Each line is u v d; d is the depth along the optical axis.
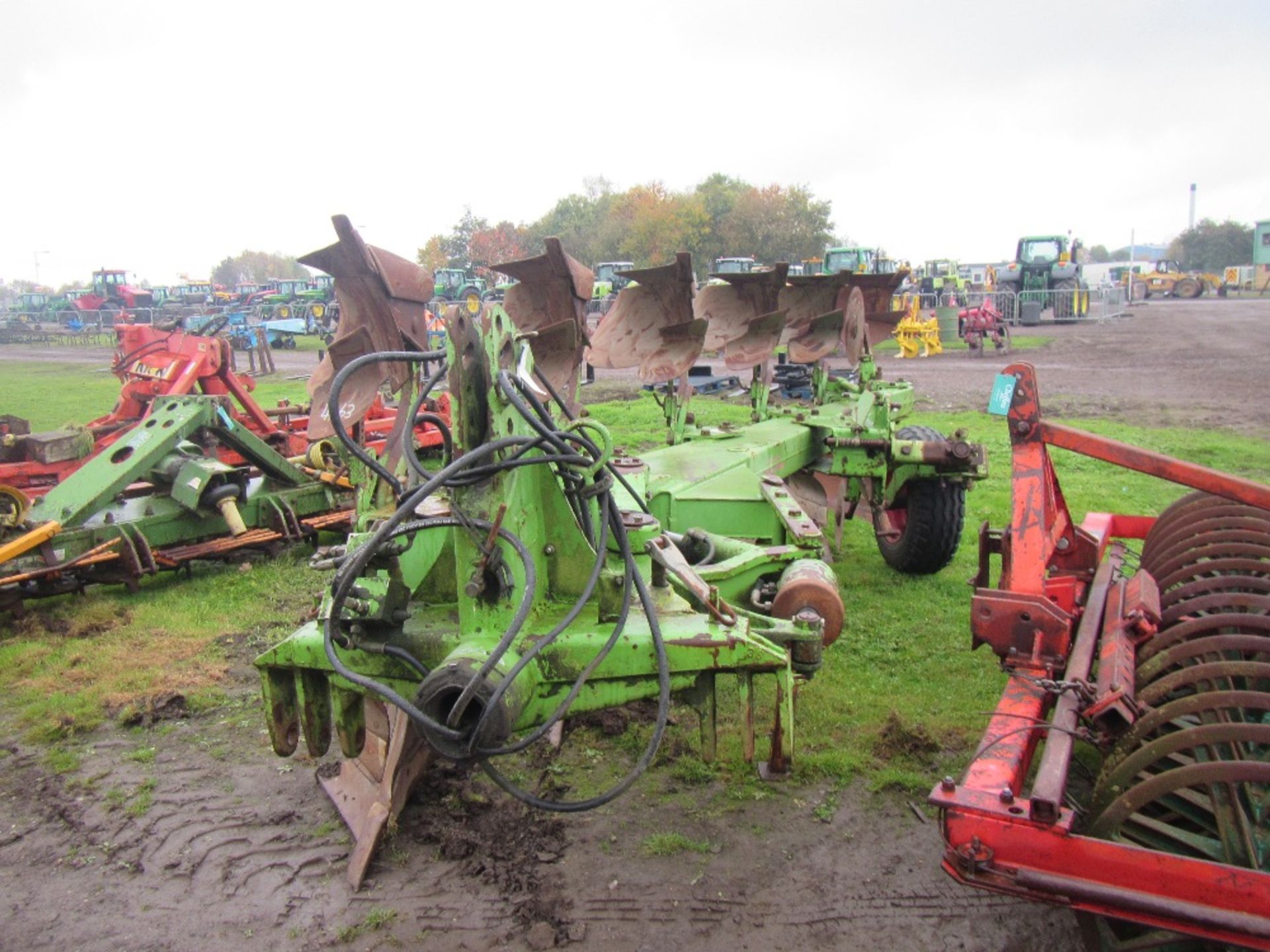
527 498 3.18
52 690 5.15
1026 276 32.53
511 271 4.60
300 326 33.84
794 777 4.08
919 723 4.52
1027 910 3.25
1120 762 2.72
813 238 49.16
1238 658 3.12
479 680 2.68
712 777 4.11
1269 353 22.00
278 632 5.98
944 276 34.47
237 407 9.54
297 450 9.19
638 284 6.19
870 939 3.12
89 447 7.95
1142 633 3.27
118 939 3.21
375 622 3.19
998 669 5.13
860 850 3.60
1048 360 22.27
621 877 3.45
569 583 3.35
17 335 41.75
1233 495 3.24
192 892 3.45
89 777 4.26
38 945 3.19
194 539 7.07
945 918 3.22
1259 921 2.24
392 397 4.33
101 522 6.53
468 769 4.11
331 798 3.99
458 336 2.98
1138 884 2.37
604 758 4.28
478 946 3.12
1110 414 14.09
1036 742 2.95
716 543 4.73
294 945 3.16
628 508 4.54
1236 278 55.84
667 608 3.46
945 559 6.71
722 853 3.59
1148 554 4.21
